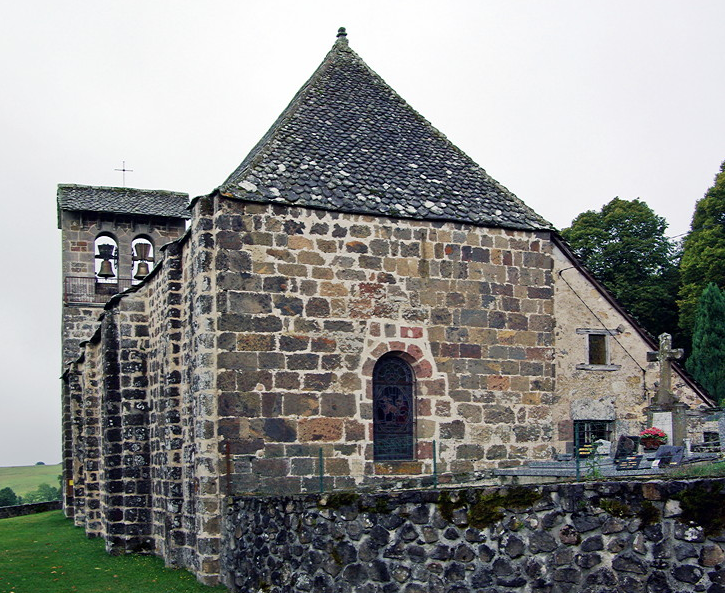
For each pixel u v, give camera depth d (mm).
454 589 11266
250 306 18688
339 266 19562
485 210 21531
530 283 21594
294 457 18625
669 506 9867
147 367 23734
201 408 18203
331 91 23094
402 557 11805
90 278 40156
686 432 21078
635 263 46406
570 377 22062
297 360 18906
